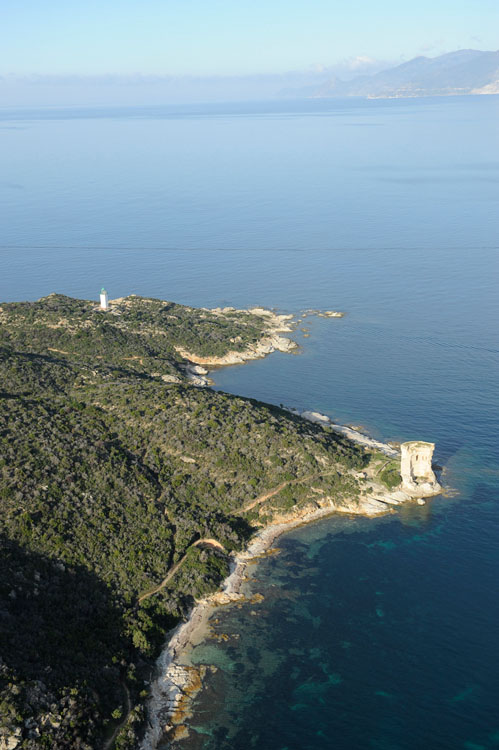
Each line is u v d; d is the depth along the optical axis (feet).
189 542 324.39
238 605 291.38
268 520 350.23
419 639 265.95
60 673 233.96
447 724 228.84
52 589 272.51
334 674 252.01
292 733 229.04
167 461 375.66
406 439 431.43
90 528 310.86
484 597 287.07
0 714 207.62
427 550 321.73
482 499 362.33
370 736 226.17
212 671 256.32
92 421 394.52
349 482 373.20
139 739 227.40
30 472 327.67
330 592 295.89
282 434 392.47
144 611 280.51
